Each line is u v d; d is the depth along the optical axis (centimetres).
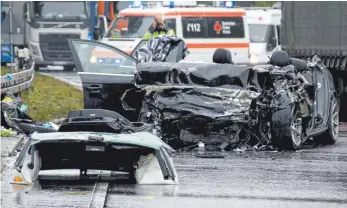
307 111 3058
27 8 8050
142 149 2253
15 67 6350
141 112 3000
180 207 1992
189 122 2922
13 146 2912
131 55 3381
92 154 2230
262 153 2939
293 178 2422
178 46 3394
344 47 4269
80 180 2327
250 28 6750
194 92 2945
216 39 5584
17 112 3381
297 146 3003
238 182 2342
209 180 2369
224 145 2972
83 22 8062
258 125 2956
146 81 2981
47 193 2122
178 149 2984
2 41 8131
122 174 2448
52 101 4794
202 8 5559
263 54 6662
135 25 5353
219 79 2942
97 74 3150
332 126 3231
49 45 8031
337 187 2286
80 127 2283
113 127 2278
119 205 2006
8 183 2253
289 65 3045
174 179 2284
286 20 5141
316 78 3178
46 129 2855
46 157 2252
